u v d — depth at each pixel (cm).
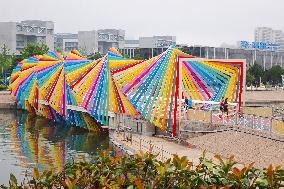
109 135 5525
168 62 4791
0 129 6444
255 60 16362
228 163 1306
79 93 5912
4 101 9238
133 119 5341
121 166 1406
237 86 5219
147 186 1281
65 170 1503
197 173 1302
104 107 5631
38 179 1402
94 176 1391
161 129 4925
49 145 5153
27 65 8512
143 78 4909
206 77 5319
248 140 3894
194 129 4647
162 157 3422
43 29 19200
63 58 7162
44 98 7150
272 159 3369
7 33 17988
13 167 3984
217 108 5181
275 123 3934
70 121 6631
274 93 11538
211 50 14925
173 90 4769
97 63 5828
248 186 1231
